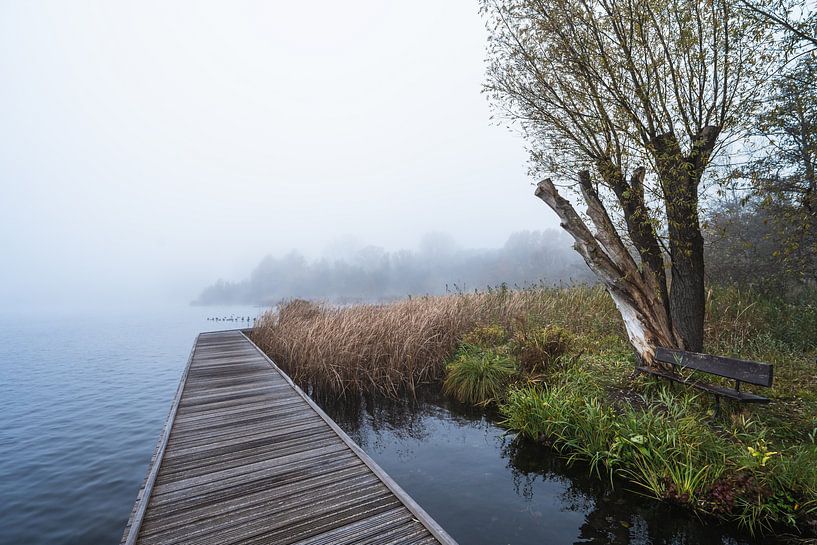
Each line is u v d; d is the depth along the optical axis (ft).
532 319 32.83
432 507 13.34
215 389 24.18
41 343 90.53
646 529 11.72
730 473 12.62
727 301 29.32
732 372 14.83
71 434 28.96
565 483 14.71
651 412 15.64
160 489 11.98
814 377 18.69
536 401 18.80
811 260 23.80
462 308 36.32
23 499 19.26
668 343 20.45
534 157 24.73
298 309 51.42
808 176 19.66
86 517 17.63
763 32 17.24
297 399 22.07
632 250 26.99
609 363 22.75
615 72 20.51
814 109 18.78
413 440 19.80
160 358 65.87
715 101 19.84
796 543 10.73
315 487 12.18
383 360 30.25
